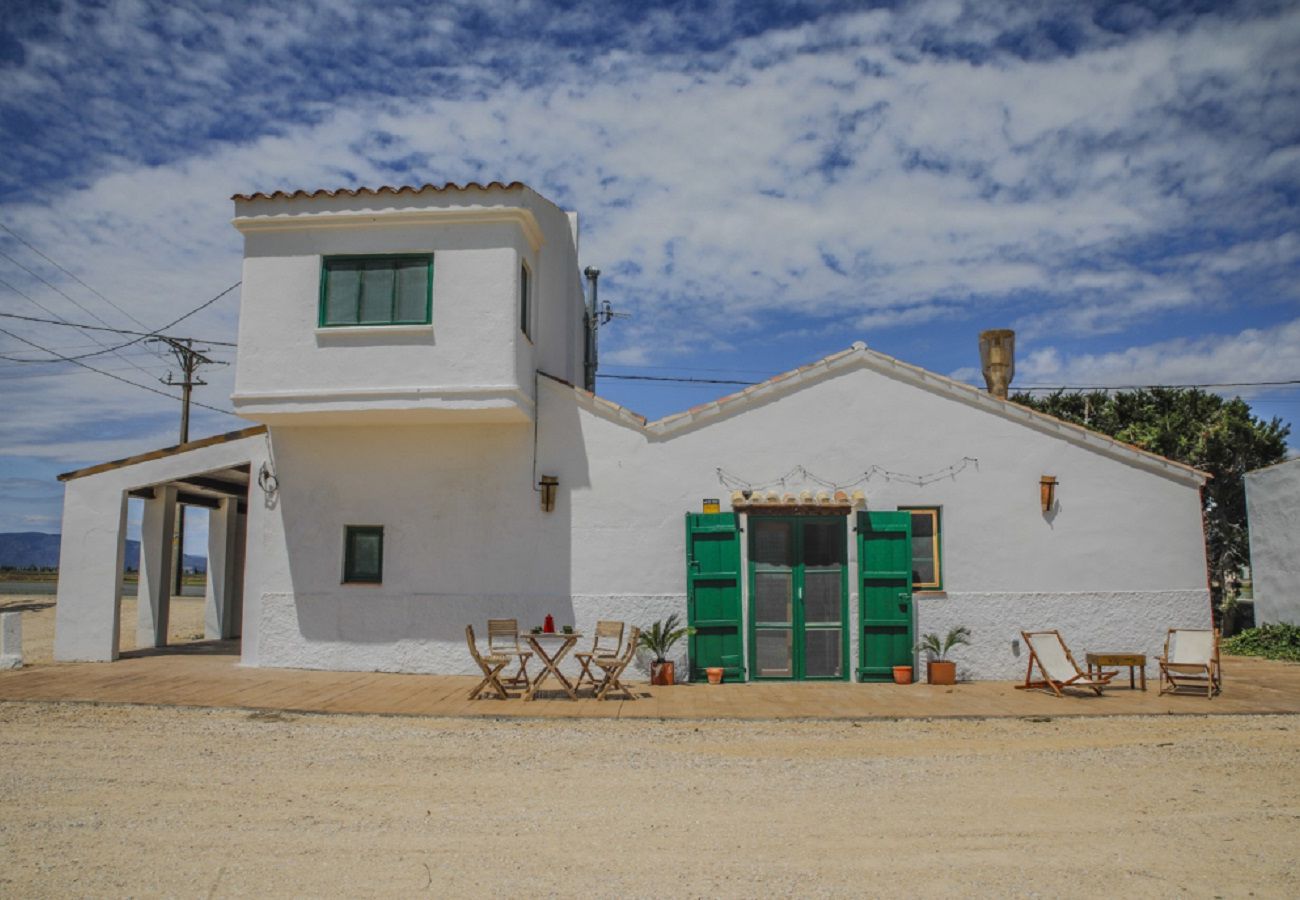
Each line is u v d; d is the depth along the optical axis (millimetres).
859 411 13148
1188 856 5953
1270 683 12938
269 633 13305
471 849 5992
